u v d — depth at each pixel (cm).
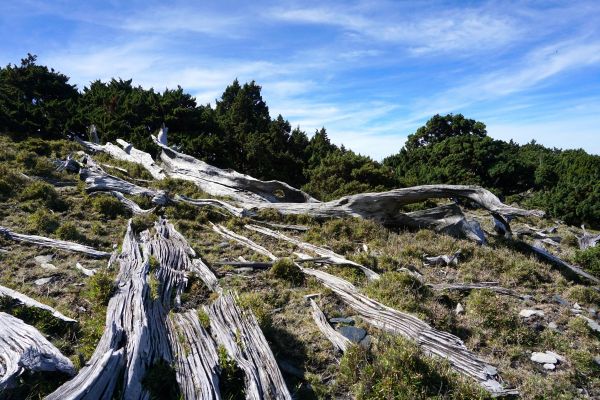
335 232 1352
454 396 602
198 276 930
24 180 1509
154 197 1487
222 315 714
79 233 1147
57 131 2653
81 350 628
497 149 3178
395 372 621
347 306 877
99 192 1536
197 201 1588
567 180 2725
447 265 1127
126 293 774
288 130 3622
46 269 928
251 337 651
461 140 3278
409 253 1181
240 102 4181
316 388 618
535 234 1680
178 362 579
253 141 2898
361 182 2223
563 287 1055
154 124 2862
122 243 1113
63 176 1684
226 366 586
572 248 1533
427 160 3494
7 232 1080
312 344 725
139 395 515
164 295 815
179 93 3145
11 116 2570
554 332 824
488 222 1869
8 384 500
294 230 1409
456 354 689
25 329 606
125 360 561
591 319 893
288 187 1752
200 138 2644
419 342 721
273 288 936
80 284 866
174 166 2073
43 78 3216
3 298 721
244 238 1258
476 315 853
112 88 3541
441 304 904
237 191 1794
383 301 866
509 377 668
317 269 1051
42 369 527
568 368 713
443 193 1416
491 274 1095
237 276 978
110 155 2231
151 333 639
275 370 586
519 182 3009
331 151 3294
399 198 1432
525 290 1021
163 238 1143
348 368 647
